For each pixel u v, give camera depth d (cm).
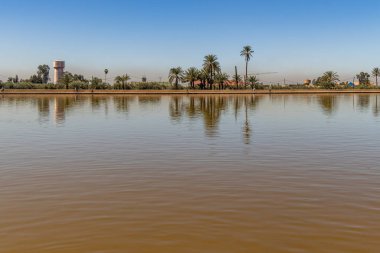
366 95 7644
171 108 3709
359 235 622
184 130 1948
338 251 570
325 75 11062
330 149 1384
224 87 11131
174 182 945
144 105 4225
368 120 2456
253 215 712
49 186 916
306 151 1347
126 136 1742
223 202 787
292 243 596
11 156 1284
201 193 850
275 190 870
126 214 721
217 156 1264
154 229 650
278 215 712
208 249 577
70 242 604
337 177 987
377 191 859
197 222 680
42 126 2155
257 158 1229
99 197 826
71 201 800
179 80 10875
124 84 10525
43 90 8919
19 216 715
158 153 1323
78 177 1002
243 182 941
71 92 8744
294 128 2019
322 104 4356
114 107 3875
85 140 1628
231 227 657
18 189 891
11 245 595
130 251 572
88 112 3200
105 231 644
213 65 10756
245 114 2956
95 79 10569
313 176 998
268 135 1750
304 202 784
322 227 655
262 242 600
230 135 1755
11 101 5134
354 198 809
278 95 7838
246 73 10738
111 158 1244
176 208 752
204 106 4028
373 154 1288
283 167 1101
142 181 955
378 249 575
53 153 1335
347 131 1891
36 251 575
